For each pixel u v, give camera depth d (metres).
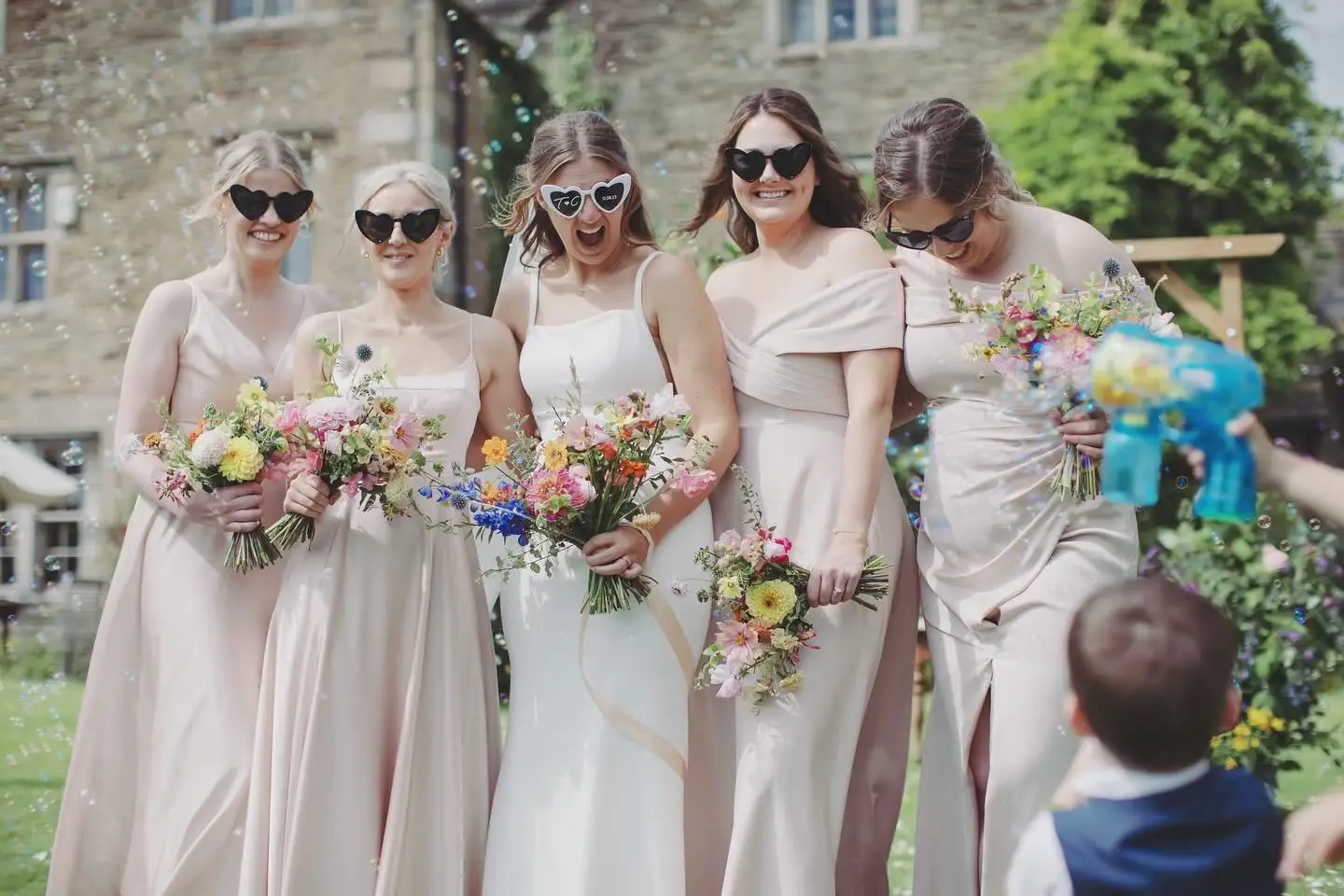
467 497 3.33
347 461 3.39
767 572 3.38
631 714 3.36
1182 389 2.10
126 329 13.09
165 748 3.56
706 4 13.27
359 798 3.38
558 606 3.45
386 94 12.52
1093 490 3.27
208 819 3.47
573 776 3.35
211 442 3.45
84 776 3.71
